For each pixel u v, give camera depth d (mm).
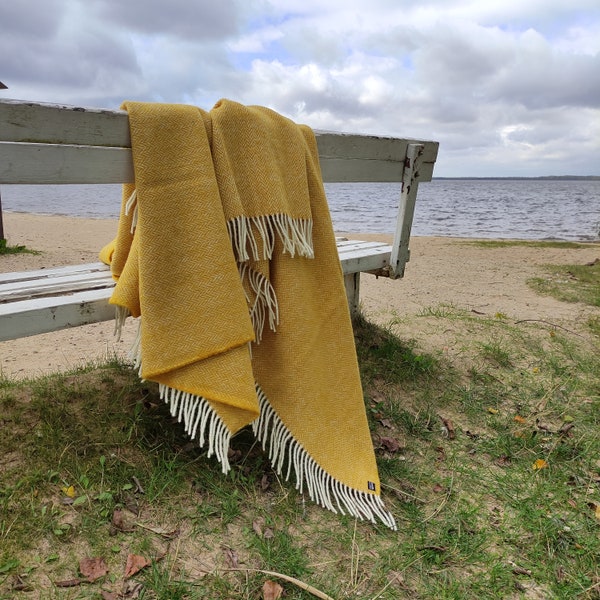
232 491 2166
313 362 2328
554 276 7219
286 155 2279
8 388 2648
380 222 23109
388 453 2623
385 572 1881
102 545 1833
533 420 3074
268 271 2238
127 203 2295
